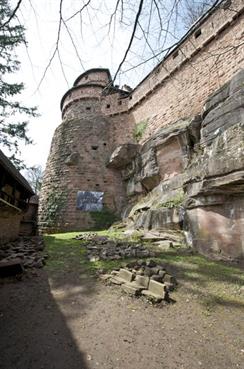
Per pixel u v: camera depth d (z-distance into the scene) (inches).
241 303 144.9
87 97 706.2
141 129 594.2
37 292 161.9
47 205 604.7
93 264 220.7
